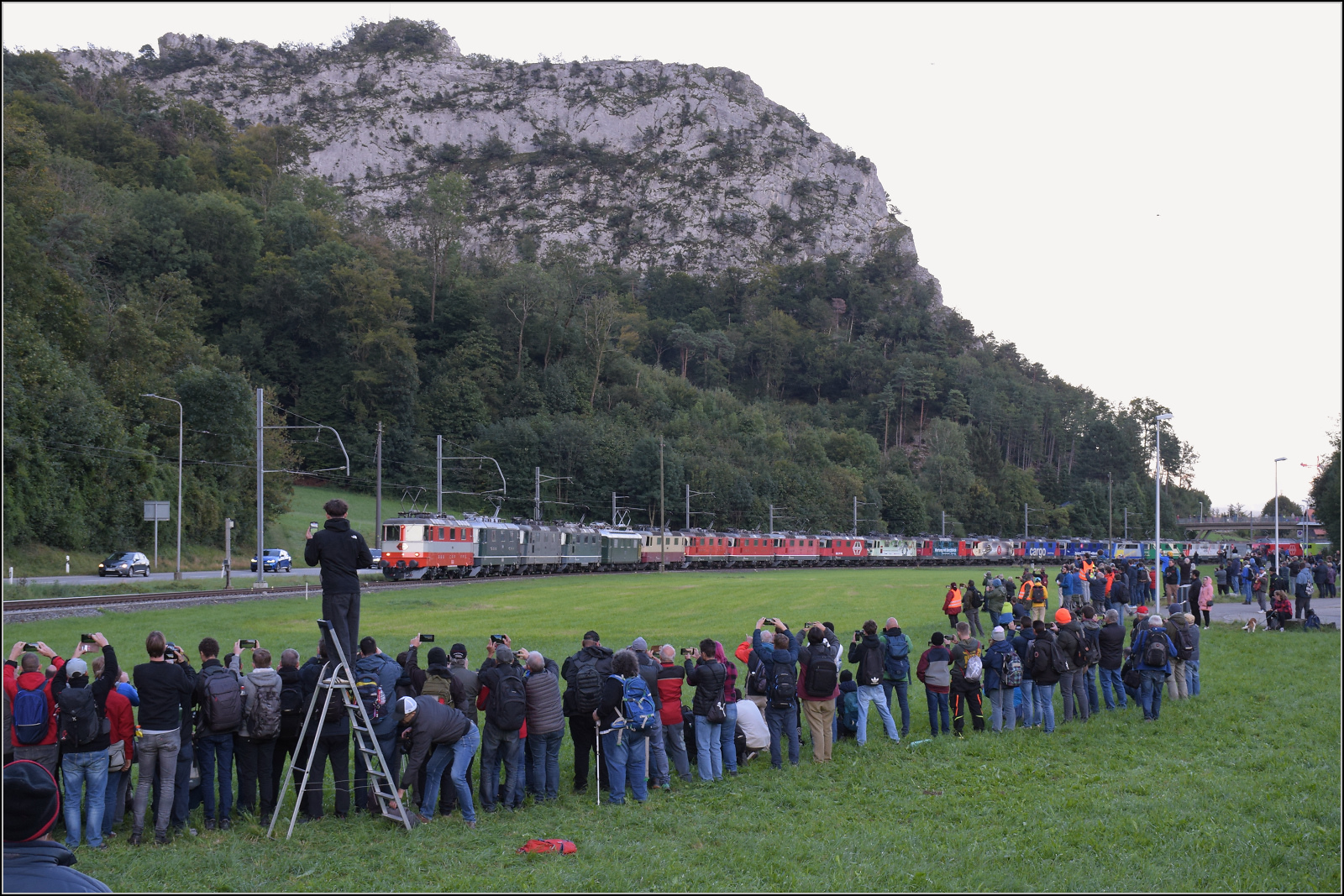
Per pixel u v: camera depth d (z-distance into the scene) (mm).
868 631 17484
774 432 163000
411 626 32812
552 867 10867
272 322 128625
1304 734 18375
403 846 11484
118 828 11883
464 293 151125
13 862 4977
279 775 13398
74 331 68625
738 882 10438
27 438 58219
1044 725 18812
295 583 54094
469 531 61156
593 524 81312
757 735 16250
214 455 78625
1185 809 13523
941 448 179000
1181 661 21453
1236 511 193625
